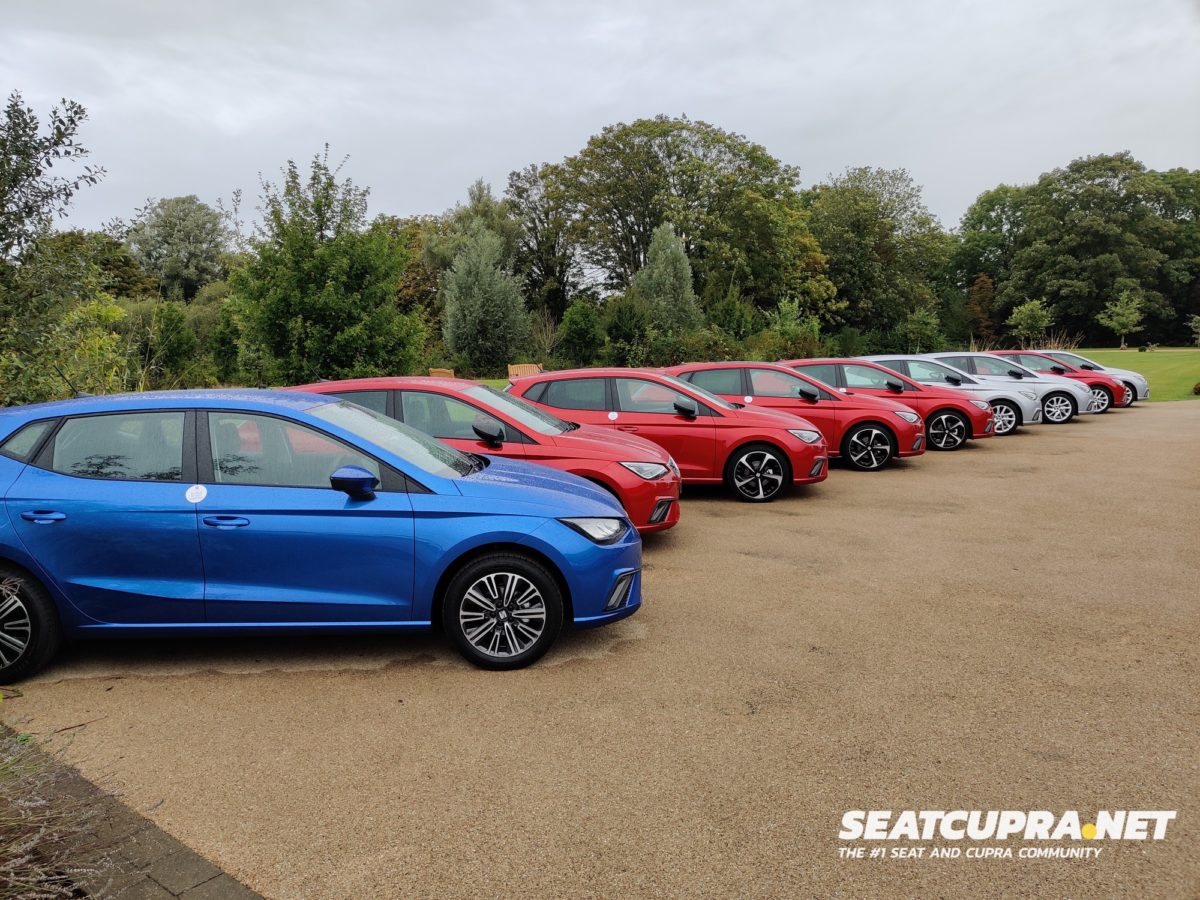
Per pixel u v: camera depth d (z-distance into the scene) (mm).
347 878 2650
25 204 7379
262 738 3648
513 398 7828
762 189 49344
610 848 2801
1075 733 3596
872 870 2668
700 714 3834
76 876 2566
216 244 49812
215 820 2992
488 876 2656
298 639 4949
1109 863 2695
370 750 3525
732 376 11648
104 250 8328
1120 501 9023
